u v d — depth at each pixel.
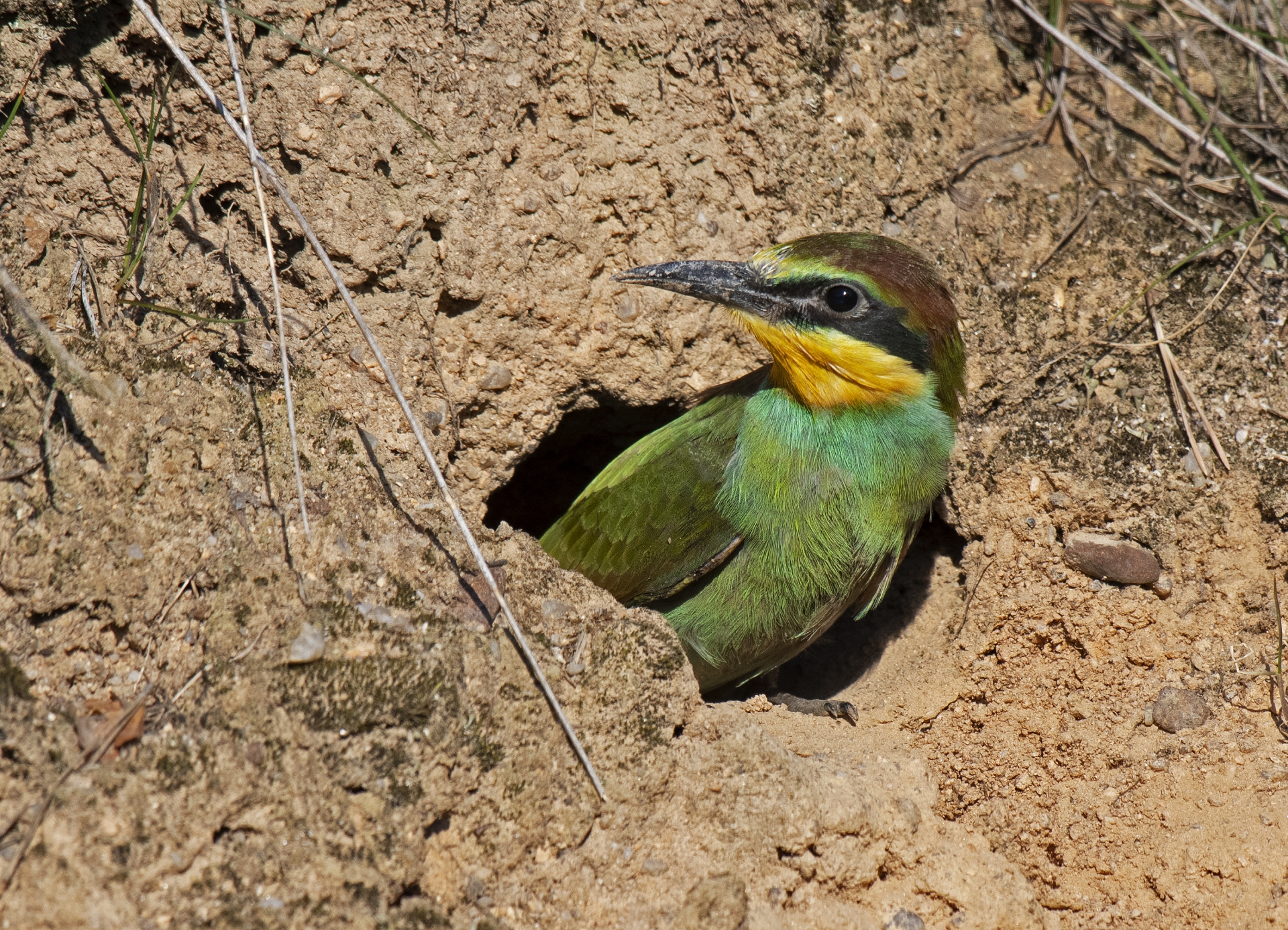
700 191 10.24
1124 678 9.35
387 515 7.81
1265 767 8.50
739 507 9.24
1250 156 11.31
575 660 7.70
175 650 6.79
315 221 8.77
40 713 6.27
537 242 9.74
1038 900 8.68
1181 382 10.00
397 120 9.13
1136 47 11.83
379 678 6.93
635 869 7.23
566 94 9.86
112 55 8.15
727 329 10.37
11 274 7.52
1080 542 9.67
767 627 9.59
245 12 8.44
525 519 12.65
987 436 10.10
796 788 7.57
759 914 7.22
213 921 5.98
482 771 7.03
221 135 8.47
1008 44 11.42
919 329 8.85
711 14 10.20
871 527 9.07
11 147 7.80
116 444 7.22
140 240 7.99
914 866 7.82
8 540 6.67
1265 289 10.34
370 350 8.66
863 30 10.70
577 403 10.24
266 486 7.56
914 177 10.70
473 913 6.77
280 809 6.39
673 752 7.61
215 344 7.93
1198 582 9.48
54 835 5.83
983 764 9.36
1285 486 9.48
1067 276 10.55
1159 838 8.56
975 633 9.73
